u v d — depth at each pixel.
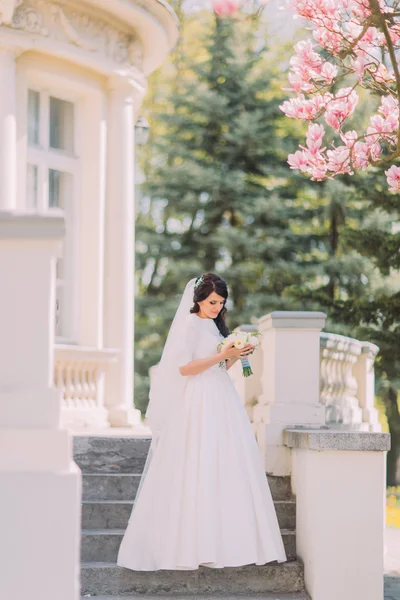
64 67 9.80
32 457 3.86
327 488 6.11
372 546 6.09
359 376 9.98
